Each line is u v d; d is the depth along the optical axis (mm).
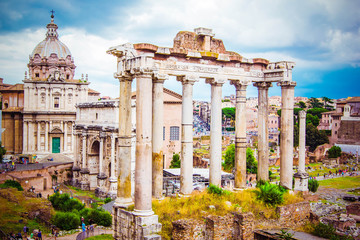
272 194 36406
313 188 85562
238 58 39906
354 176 112375
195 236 28875
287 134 41094
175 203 33500
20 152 111500
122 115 33312
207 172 79688
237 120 40719
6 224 47812
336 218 53844
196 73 37062
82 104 96688
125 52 33000
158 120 34344
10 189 61375
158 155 34406
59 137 110562
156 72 33875
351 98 157875
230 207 33219
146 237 28172
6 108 113812
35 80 108688
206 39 38312
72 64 119500
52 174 95500
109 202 70688
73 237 49125
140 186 29844
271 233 30891
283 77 40656
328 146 150500
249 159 102125
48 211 54312
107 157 85938
